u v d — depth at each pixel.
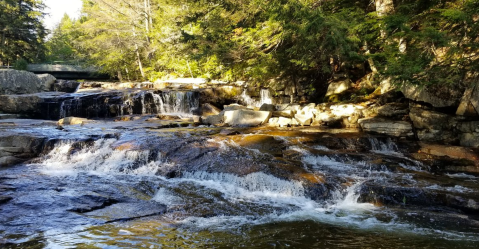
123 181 6.71
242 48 14.20
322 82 16.53
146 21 26.25
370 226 4.75
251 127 11.55
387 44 10.04
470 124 8.52
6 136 8.60
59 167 7.80
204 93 16.41
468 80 8.82
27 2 34.81
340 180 6.46
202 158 7.61
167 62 23.64
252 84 17.83
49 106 14.47
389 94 11.35
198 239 4.16
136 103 14.90
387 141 9.03
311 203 5.77
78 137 8.96
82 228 4.39
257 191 6.37
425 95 9.81
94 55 26.53
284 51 13.91
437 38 7.82
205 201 5.69
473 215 5.15
